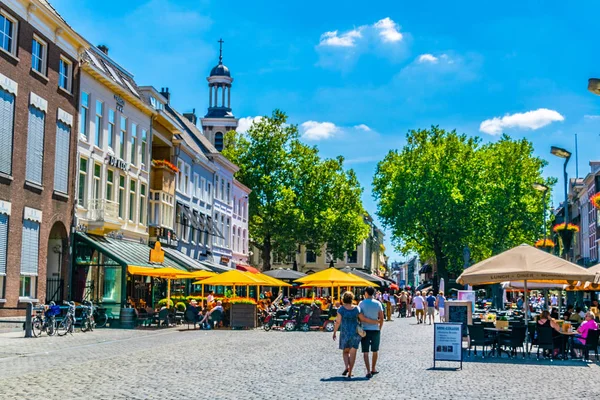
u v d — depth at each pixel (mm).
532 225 78250
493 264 21859
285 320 36625
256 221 78438
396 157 85625
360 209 80375
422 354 22719
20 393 12203
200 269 47031
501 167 80938
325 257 114000
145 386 13492
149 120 46188
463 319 26688
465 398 12742
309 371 16812
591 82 21781
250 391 13062
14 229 29656
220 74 104938
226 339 28203
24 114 30375
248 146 79375
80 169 36562
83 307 30453
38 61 31984
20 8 29750
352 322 15789
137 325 35969
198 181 59719
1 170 28656
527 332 23156
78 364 17250
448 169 78875
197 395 12414
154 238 46625
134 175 43469
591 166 87188
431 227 78312
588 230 90438
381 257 187375
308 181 78250
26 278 31016
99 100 38656
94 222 37094
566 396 13336
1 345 22281
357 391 13383
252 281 37281
